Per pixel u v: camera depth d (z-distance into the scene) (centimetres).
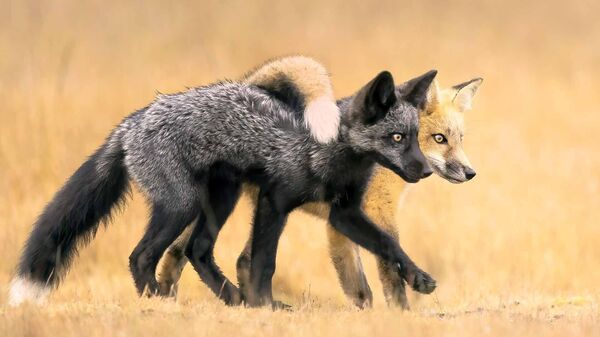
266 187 1091
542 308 1052
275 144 1081
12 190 1666
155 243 1077
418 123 1080
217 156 1091
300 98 1088
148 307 979
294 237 1625
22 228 1555
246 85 1117
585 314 995
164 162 1082
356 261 1174
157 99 1111
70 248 1127
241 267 1150
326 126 1035
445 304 1239
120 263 1538
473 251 1597
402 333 869
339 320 933
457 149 1198
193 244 1116
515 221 1720
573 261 1538
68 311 948
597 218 1775
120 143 1118
